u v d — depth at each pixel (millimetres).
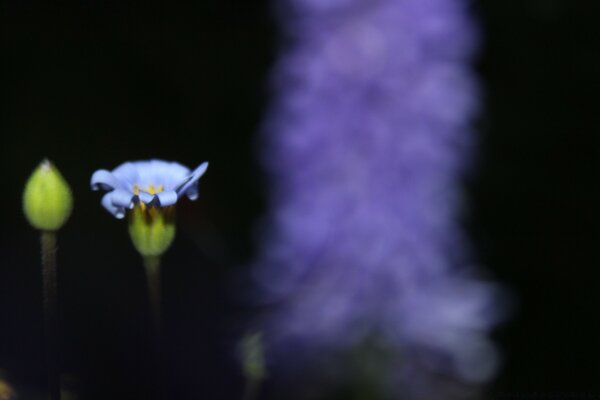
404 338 667
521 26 1104
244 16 1236
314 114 650
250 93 1195
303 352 662
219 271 952
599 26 1104
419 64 641
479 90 659
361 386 656
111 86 1219
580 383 936
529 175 1040
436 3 638
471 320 672
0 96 1213
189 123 1189
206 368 875
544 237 1018
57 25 1255
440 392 662
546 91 1087
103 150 1175
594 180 1048
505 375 923
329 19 642
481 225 1006
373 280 667
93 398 881
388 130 646
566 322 975
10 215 1098
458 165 655
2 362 858
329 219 664
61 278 999
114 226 1052
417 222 662
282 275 681
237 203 1080
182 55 1225
